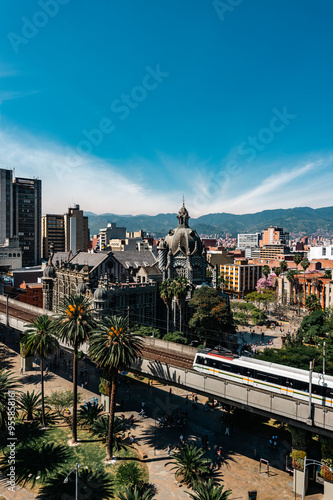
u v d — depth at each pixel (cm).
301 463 4112
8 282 13675
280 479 4384
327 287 14000
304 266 17075
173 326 9650
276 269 18312
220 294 10131
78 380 7225
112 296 8669
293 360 5925
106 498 3938
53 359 8469
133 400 6525
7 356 8612
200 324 8556
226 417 5847
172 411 6112
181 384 4922
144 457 4728
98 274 9350
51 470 4412
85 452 4822
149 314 9594
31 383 6956
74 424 5016
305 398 3962
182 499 3966
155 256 11725
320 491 4181
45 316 5400
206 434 5400
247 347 9169
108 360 4238
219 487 3559
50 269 10556
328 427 3762
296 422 4053
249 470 4534
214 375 4716
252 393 4303
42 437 5175
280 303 15112
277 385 4181
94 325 4869
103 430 5141
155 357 5478
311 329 9700
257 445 5150
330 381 3888
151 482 4247
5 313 8256
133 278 10450
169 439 5222
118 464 4559
